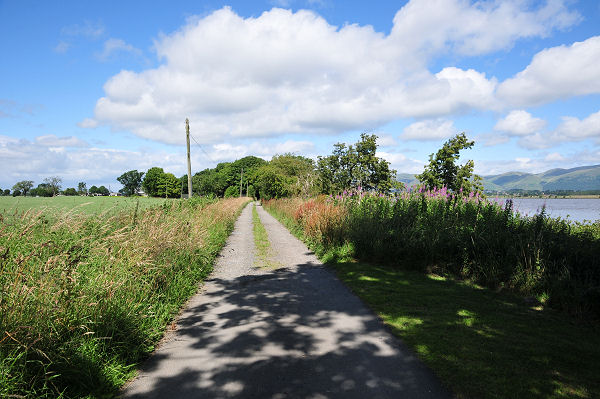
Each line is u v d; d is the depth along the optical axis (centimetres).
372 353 384
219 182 10125
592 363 359
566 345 402
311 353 386
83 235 589
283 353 387
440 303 560
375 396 297
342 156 2095
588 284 526
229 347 405
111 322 385
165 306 515
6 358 281
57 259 401
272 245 1286
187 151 2556
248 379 329
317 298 606
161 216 878
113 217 766
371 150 2064
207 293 649
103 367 334
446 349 390
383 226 944
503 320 482
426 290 636
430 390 307
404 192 1218
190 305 574
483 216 835
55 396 288
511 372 338
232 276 790
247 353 388
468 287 659
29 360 293
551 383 319
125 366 348
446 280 713
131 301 448
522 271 627
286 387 314
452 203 988
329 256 961
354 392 304
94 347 344
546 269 600
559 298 544
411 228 884
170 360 373
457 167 1593
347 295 620
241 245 1282
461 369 344
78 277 413
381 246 877
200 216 1312
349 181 2061
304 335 439
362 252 917
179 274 667
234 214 2366
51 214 599
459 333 436
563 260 599
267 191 4875
